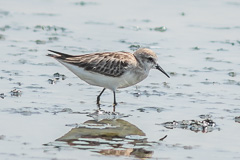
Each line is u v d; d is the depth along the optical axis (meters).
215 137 12.80
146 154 11.52
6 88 16.41
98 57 15.45
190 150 11.83
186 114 14.60
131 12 29.20
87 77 15.53
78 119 13.93
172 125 13.68
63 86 17.09
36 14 28.11
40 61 19.80
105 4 31.23
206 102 15.80
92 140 12.33
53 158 11.03
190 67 19.80
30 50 21.23
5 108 14.52
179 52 21.86
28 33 24.22
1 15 27.38
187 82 17.95
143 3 31.61
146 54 15.98
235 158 11.35
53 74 18.28
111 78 15.49
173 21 27.41
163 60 20.61
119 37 24.08
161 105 15.48
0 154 11.16
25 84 16.94
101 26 26.11
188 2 31.95
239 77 18.66
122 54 15.77
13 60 19.70
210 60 20.81
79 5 30.84
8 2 30.69
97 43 22.81
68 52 21.02
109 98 16.16
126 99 16.09
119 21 27.19
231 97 16.34
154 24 26.75
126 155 11.41
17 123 13.32
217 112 14.86
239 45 23.33
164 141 12.44
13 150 11.43
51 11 29.02
